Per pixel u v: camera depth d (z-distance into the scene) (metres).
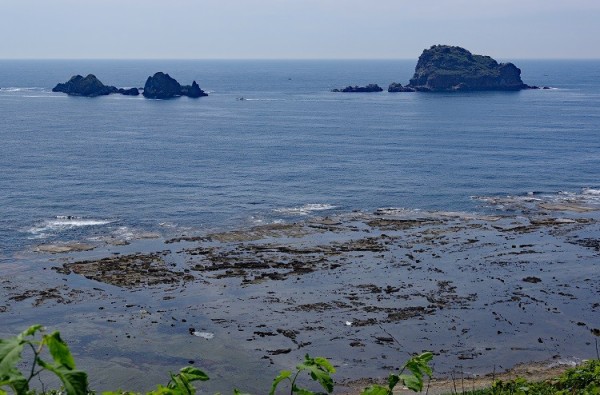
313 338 45.66
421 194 93.44
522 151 136.00
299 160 124.50
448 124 188.00
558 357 43.34
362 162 122.19
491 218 79.38
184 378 7.67
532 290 55.38
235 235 70.69
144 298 52.34
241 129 176.12
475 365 42.06
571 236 71.69
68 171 108.75
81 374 5.36
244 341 45.09
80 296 52.47
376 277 57.78
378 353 43.59
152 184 99.00
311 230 73.12
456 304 52.00
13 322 47.28
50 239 68.44
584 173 110.00
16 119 192.50
